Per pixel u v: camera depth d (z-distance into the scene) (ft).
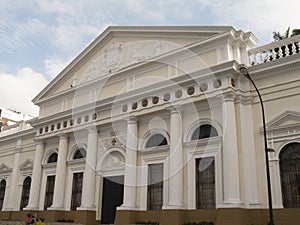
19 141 104.01
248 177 55.21
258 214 52.47
